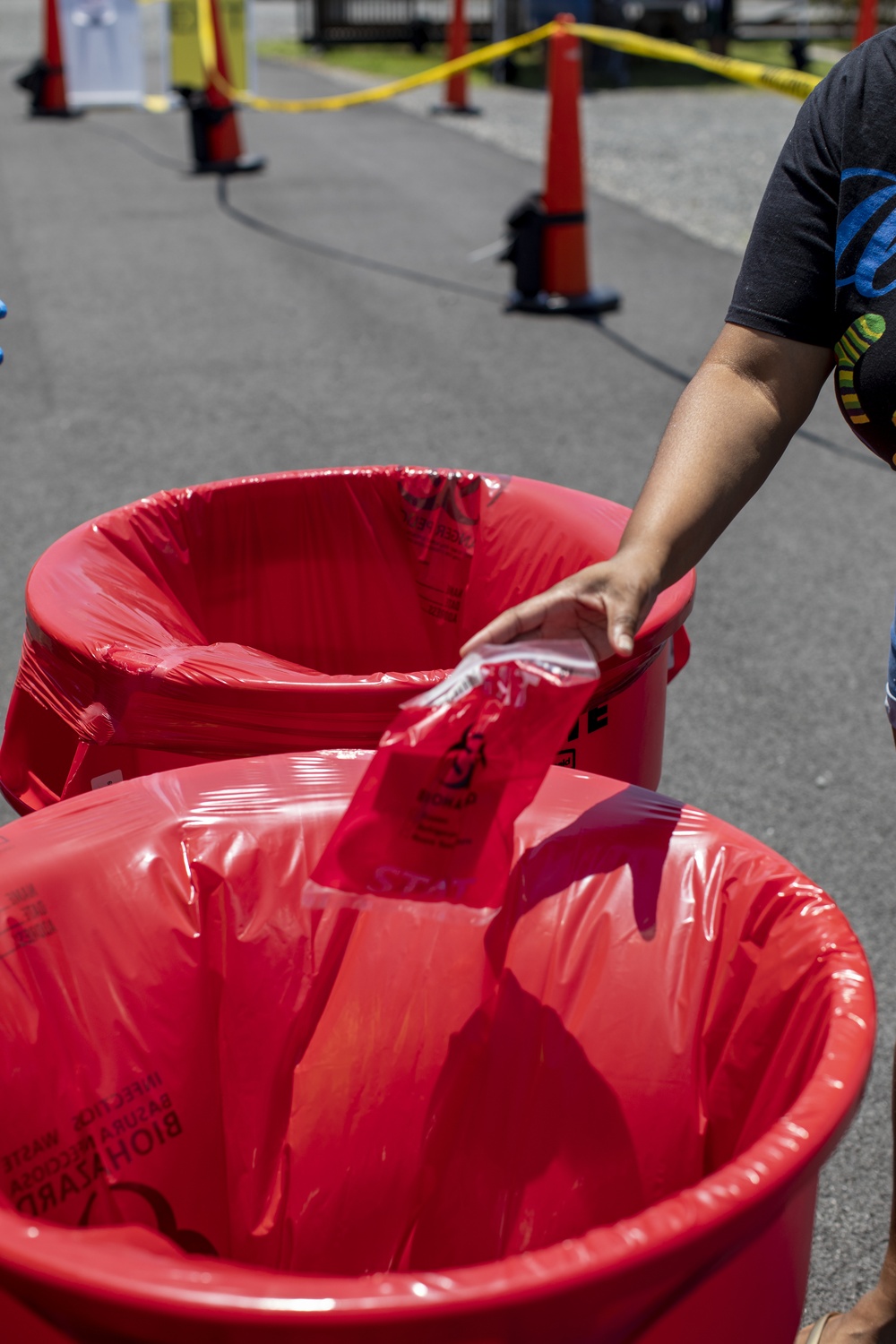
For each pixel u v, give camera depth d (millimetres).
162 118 12375
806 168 1174
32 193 8641
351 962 1319
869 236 1130
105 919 1239
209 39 9500
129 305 6109
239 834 1313
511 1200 1263
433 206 8242
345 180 9055
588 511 2064
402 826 1057
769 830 2467
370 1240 1314
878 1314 1331
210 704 1527
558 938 1264
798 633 3234
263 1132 1318
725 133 10719
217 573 2146
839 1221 1661
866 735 2809
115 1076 1220
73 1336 834
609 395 4895
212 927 1291
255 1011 1298
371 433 4492
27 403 4809
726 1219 820
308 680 1516
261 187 8820
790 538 3762
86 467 4191
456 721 1046
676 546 1117
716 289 6359
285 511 2166
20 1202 1138
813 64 14445
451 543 2197
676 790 2600
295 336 5645
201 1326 762
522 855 1302
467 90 12578
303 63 16000
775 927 1159
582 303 5934
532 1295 768
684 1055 1197
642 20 15680
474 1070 1285
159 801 1333
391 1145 1305
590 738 1684
